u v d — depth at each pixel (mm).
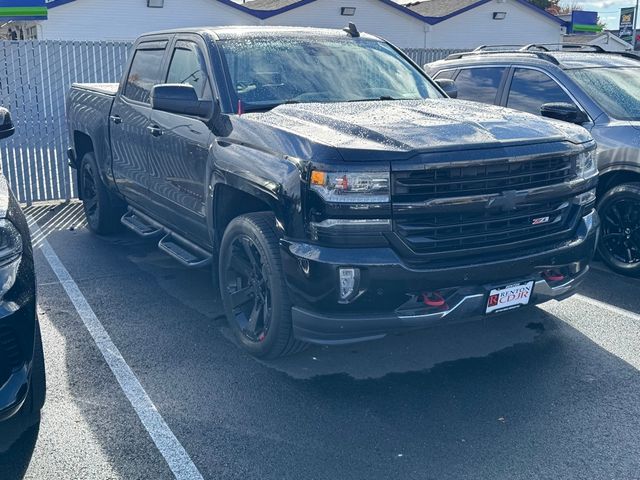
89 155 7602
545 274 4426
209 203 4914
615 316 5445
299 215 3930
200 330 5172
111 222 7703
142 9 27969
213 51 5250
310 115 4484
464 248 3986
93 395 4195
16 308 3234
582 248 4434
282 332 4270
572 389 4273
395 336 5035
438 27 33062
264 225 4320
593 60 7230
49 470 3461
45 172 9664
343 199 3773
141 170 6219
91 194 7922
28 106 9477
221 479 3389
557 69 6996
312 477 3396
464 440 3723
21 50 9359
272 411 4008
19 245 3383
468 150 3934
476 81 7730
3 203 3492
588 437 3754
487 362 4637
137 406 4059
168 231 6098
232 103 4930
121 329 5188
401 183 3797
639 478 3400
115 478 3398
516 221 4172
